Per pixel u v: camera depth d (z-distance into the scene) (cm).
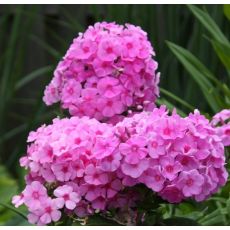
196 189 99
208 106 179
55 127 106
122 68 113
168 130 100
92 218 103
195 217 117
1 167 179
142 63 115
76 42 115
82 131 102
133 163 98
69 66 115
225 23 177
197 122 102
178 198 100
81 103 113
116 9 180
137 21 183
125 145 99
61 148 101
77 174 101
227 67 139
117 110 113
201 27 176
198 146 101
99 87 112
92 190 101
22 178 172
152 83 117
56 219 100
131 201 102
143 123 101
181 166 99
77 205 102
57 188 100
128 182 99
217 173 103
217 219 116
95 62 113
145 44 116
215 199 124
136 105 116
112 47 113
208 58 178
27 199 100
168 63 182
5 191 154
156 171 98
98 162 100
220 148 102
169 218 105
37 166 103
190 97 177
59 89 117
